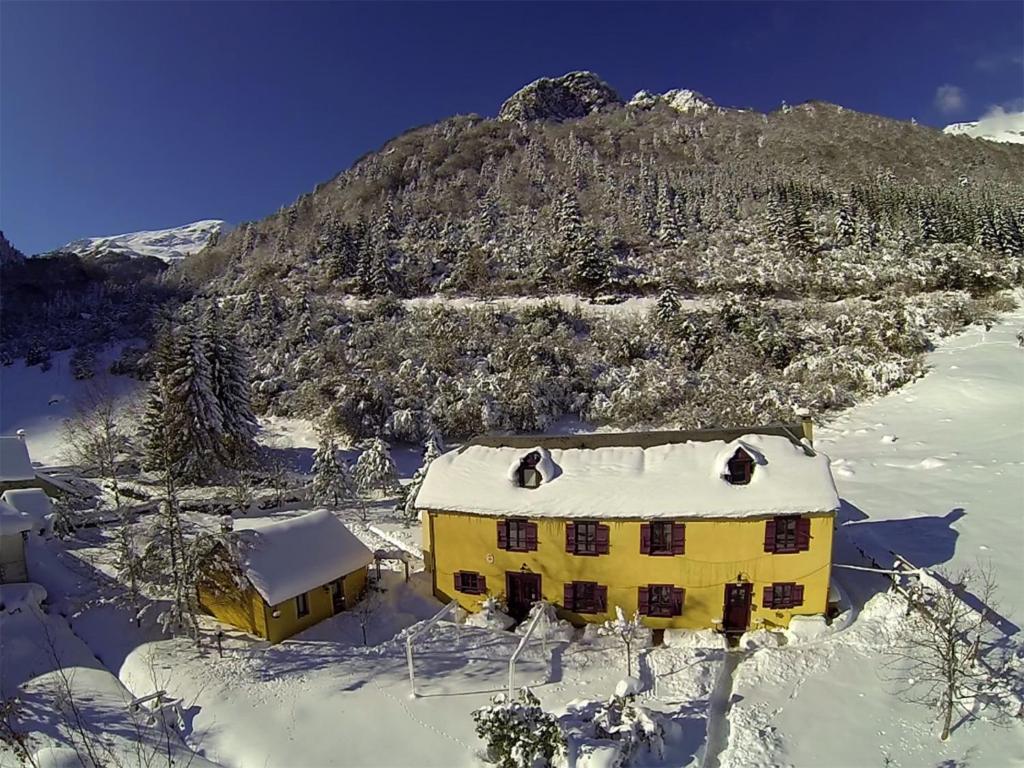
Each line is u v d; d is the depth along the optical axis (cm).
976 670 1752
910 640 1888
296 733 1733
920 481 3303
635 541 2181
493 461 2408
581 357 5447
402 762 1619
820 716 1703
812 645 2028
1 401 5959
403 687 1927
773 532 2105
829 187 9569
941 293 6275
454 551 2345
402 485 3756
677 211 8731
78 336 6981
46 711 1845
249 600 2233
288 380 5456
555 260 7325
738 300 5931
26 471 3644
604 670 1978
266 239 10512
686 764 1562
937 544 2541
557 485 2261
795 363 5159
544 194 10100
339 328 5953
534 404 4744
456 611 2320
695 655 2028
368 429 4669
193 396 4025
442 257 7756
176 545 2512
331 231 8631
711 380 5062
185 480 3984
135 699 1914
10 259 11781
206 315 6003
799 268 6825
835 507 2036
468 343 5647
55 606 2520
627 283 6800
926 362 5144
